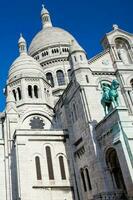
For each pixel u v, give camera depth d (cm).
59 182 5091
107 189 4212
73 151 5350
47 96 6919
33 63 7269
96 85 5281
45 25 10338
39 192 4909
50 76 8588
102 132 4556
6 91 7156
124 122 4200
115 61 5669
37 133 5453
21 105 6500
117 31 6141
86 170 4878
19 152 5153
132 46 6066
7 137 5950
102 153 4500
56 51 8969
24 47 8081
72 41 5878
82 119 5075
